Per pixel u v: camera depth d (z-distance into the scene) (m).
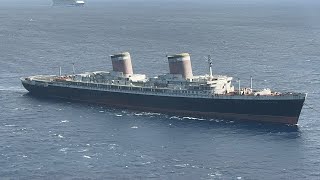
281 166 146.00
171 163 148.25
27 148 159.50
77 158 151.25
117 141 168.25
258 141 168.75
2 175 137.88
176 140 170.00
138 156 153.75
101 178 137.25
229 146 163.62
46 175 138.50
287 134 176.88
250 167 145.38
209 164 147.62
